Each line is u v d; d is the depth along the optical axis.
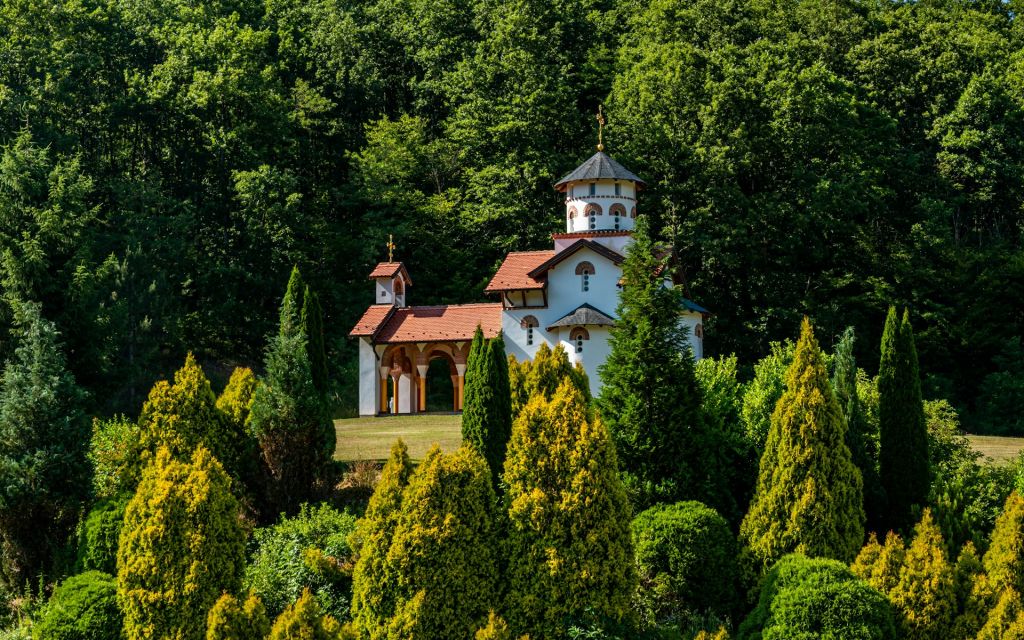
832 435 26.20
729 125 77.31
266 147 83.31
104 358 50.66
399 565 21.80
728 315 74.62
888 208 82.50
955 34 95.56
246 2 106.00
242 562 24.05
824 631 21.95
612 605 22.20
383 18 107.88
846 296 75.50
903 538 28.69
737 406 33.25
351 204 82.81
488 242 81.56
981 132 82.06
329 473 31.61
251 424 30.95
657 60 82.81
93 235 67.88
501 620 20.58
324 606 24.53
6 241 47.88
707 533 25.33
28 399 30.30
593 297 57.03
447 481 22.41
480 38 101.62
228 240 77.94
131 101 78.94
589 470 22.55
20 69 77.06
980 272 75.44
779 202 75.06
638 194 77.00
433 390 73.69
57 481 30.12
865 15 100.81
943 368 73.12
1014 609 22.95
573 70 96.94
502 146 81.44
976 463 35.78
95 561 27.22
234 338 73.12
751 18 95.44
